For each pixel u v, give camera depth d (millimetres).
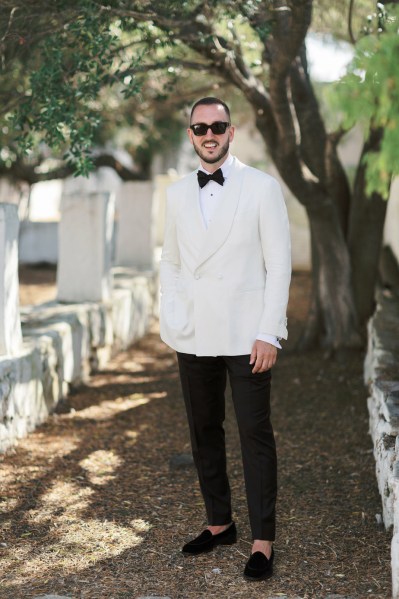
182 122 10586
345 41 7477
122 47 4902
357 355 7242
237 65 5867
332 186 7137
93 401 6031
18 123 4633
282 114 5715
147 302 9047
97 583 3188
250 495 3250
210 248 3170
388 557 3396
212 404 3375
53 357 5641
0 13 4609
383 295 7875
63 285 7219
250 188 3164
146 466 4680
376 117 2738
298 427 5508
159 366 7348
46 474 4461
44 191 18141
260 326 3141
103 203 7094
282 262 3146
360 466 4645
